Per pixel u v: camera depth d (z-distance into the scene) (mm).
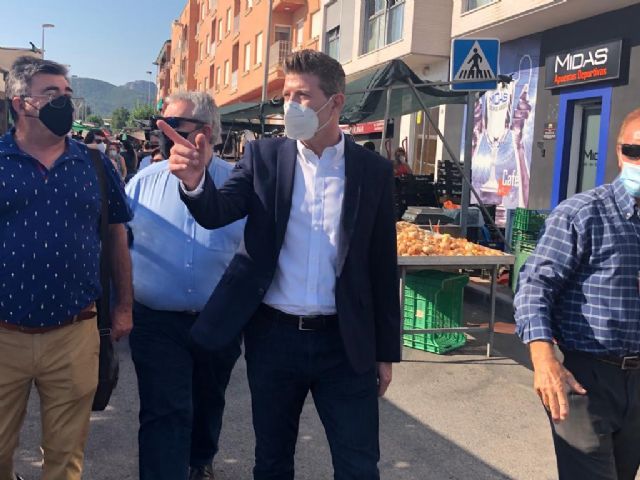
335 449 2502
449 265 5949
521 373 5703
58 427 2658
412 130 17922
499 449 4180
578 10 10727
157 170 3230
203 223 2338
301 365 2498
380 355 2574
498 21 12211
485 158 14117
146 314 3164
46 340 2561
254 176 2500
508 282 8672
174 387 3082
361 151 2555
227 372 3441
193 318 3160
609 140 10562
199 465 3562
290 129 2344
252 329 2574
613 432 2514
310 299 2467
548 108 12148
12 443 2703
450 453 4105
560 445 2500
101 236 2787
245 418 4590
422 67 17375
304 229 2473
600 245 2414
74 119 2551
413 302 6344
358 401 2506
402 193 11500
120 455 3963
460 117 15109
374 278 2561
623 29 10367
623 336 2389
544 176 12258
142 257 3145
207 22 49188
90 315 2689
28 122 2471
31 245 2463
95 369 2734
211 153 3248
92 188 2643
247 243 2498
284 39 30844
